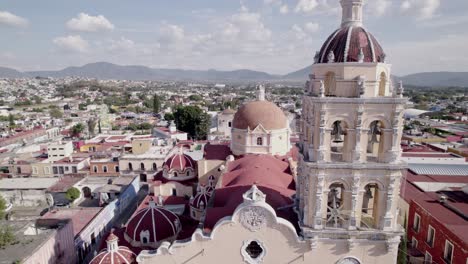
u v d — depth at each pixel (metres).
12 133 137.12
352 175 26.77
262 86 63.81
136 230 40.03
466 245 32.84
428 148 75.44
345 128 27.09
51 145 94.25
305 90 31.00
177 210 55.25
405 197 45.91
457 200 44.56
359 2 27.25
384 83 27.19
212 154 61.72
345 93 26.34
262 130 57.03
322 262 27.98
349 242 27.23
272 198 33.41
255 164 47.28
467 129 122.75
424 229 41.16
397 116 25.72
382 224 27.31
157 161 81.50
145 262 28.81
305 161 27.00
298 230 29.20
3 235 37.88
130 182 74.44
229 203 33.56
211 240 27.98
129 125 163.38
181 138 114.44
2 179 76.81
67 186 71.69
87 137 136.62
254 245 28.08
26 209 68.75
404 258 37.81
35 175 88.50
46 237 39.66
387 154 26.53
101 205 68.25
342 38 26.80
